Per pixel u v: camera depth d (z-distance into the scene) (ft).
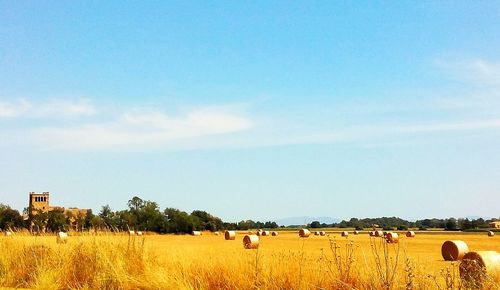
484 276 28.43
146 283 37.55
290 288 32.81
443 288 28.84
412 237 284.82
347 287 30.89
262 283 33.86
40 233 57.52
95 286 39.22
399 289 29.40
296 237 285.64
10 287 41.70
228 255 39.40
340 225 622.54
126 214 284.61
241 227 507.30
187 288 35.09
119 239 46.44
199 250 43.91
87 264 42.75
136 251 43.52
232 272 35.86
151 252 43.78
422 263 35.14
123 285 38.11
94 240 45.85
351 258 32.81
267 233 323.16
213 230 414.00
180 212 366.84
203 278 36.47
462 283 28.66
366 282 30.68
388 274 29.78
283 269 34.24
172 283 36.24
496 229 458.09
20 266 45.11
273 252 39.73
